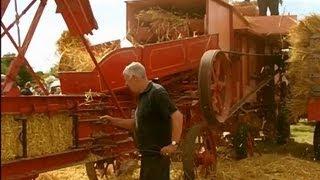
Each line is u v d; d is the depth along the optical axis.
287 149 11.44
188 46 7.90
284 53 11.91
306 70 9.49
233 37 9.60
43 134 4.99
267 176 8.05
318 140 9.90
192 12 9.72
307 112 9.59
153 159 4.25
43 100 4.95
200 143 7.60
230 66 8.48
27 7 4.97
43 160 4.96
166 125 4.25
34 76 5.50
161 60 7.46
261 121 11.65
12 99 4.51
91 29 5.72
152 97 4.21
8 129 4.53
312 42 9.45
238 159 9.52
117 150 6.32
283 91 12.05
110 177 7.09
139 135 4.30
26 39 5.00
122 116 6.20
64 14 5.48
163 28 8.88
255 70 11.46
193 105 7.82
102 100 6.28
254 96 11.37
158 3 9.49
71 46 7.59
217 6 8.85
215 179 7.75
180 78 8.12
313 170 8.54
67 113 5.39
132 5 9.51
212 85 7.50
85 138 5.74
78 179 7.34
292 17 11.29
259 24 11.36
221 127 8.85
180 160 7.88
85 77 6.78
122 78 6.89
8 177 4.49
